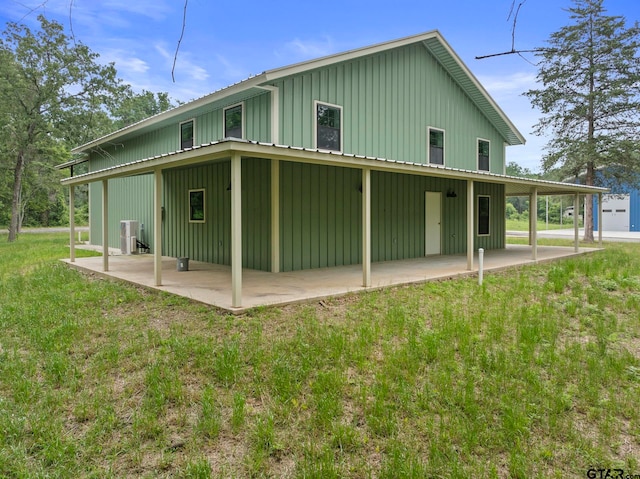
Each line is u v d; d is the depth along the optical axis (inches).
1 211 1401.3
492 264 389.1
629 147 666.8
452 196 492.1
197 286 272.5
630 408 123.9
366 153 383.6
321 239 360.2
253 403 124.0
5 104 781.3
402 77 421.4
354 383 135.9
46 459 98.5
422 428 111.4
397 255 431.2
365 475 93.4
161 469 95.8
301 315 208.2
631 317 221.5
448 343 170.4
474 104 519.8
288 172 334.6
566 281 306.0
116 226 583.8
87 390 132.5
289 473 94.4
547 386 136.2
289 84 323.6
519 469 94.7
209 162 372.5
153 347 167.0
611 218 1219.9
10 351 167.5
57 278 322.3
